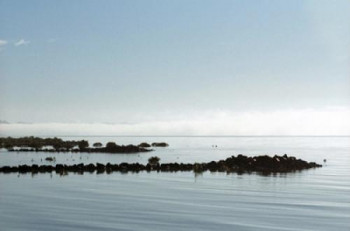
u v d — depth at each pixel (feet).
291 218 84.07
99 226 77.05
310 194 112.88
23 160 215.10
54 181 137.59
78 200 102.53
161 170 174.19
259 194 112.78
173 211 90.07
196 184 132.36
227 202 100.73
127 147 320.70
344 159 250.98
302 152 330.34
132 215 85.92
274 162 188.75
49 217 83.82
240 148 394.52
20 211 89.30
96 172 165.58
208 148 387.34
